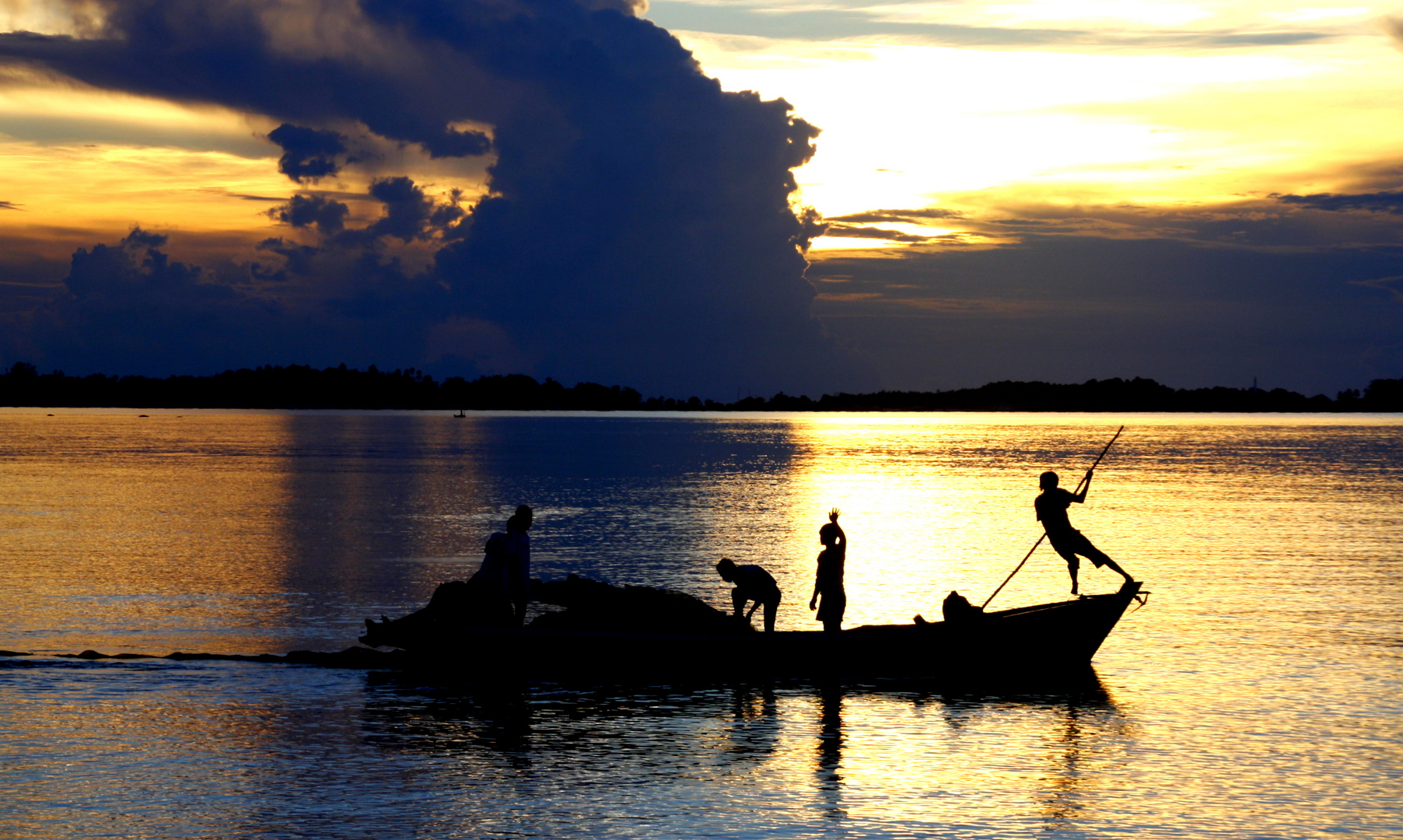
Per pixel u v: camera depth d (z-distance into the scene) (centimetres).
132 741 1555
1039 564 3419
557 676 1980
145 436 14962
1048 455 11725
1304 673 1975
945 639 1981
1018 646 1977
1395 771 1441
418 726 1647
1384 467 9138
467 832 1225
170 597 2773
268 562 3388
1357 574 3192
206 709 1728
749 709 1752
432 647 2016
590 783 1391
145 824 1245
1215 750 1530
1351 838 1217
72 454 10169
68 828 1230
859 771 1444
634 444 14612
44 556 3509
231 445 12638
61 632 2355
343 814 1277
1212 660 2080
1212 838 1218
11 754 1496
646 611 2164
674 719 1692
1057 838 1218
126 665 2014
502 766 1458
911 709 1755
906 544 3969
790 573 3247
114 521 4572
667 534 4250
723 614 2162
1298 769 1445
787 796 1345
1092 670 2005
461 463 9594
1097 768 1454
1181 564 3416
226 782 1385
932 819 1272
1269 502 5741
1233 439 16650
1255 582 3048
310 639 2309
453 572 3189
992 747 1545
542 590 2241
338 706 1761
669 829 1238
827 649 1970
